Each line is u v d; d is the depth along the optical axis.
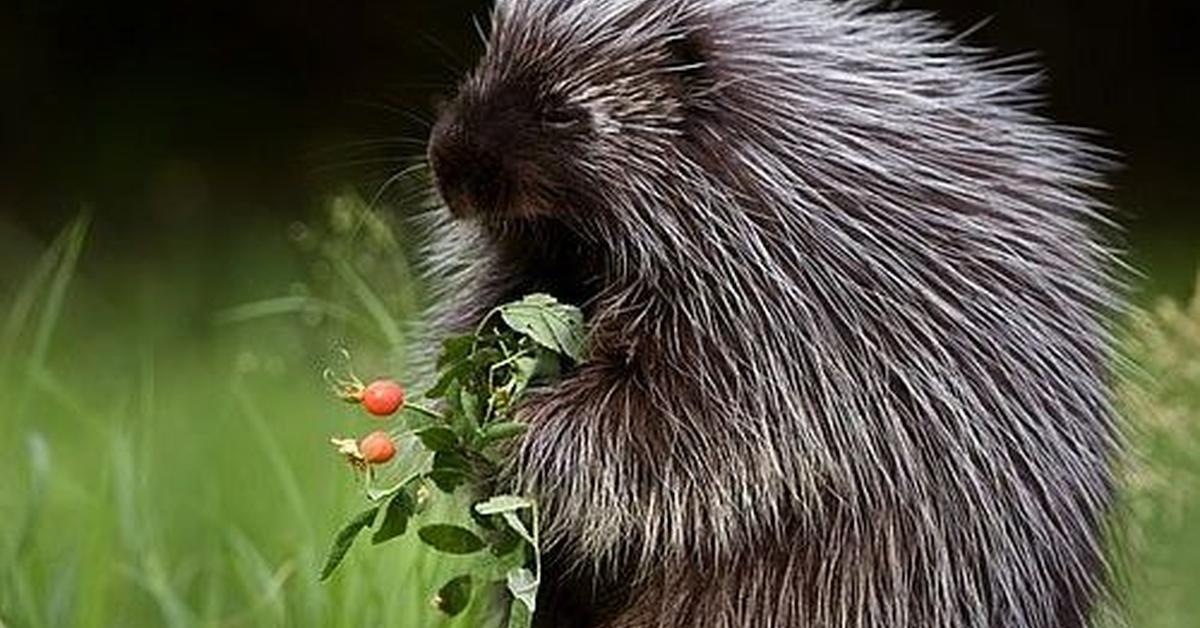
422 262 9.69
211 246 24.34
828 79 8.65
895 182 8.53
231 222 25.55
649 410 8.36
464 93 8.60
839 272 8.40
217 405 16.03
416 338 9.60
